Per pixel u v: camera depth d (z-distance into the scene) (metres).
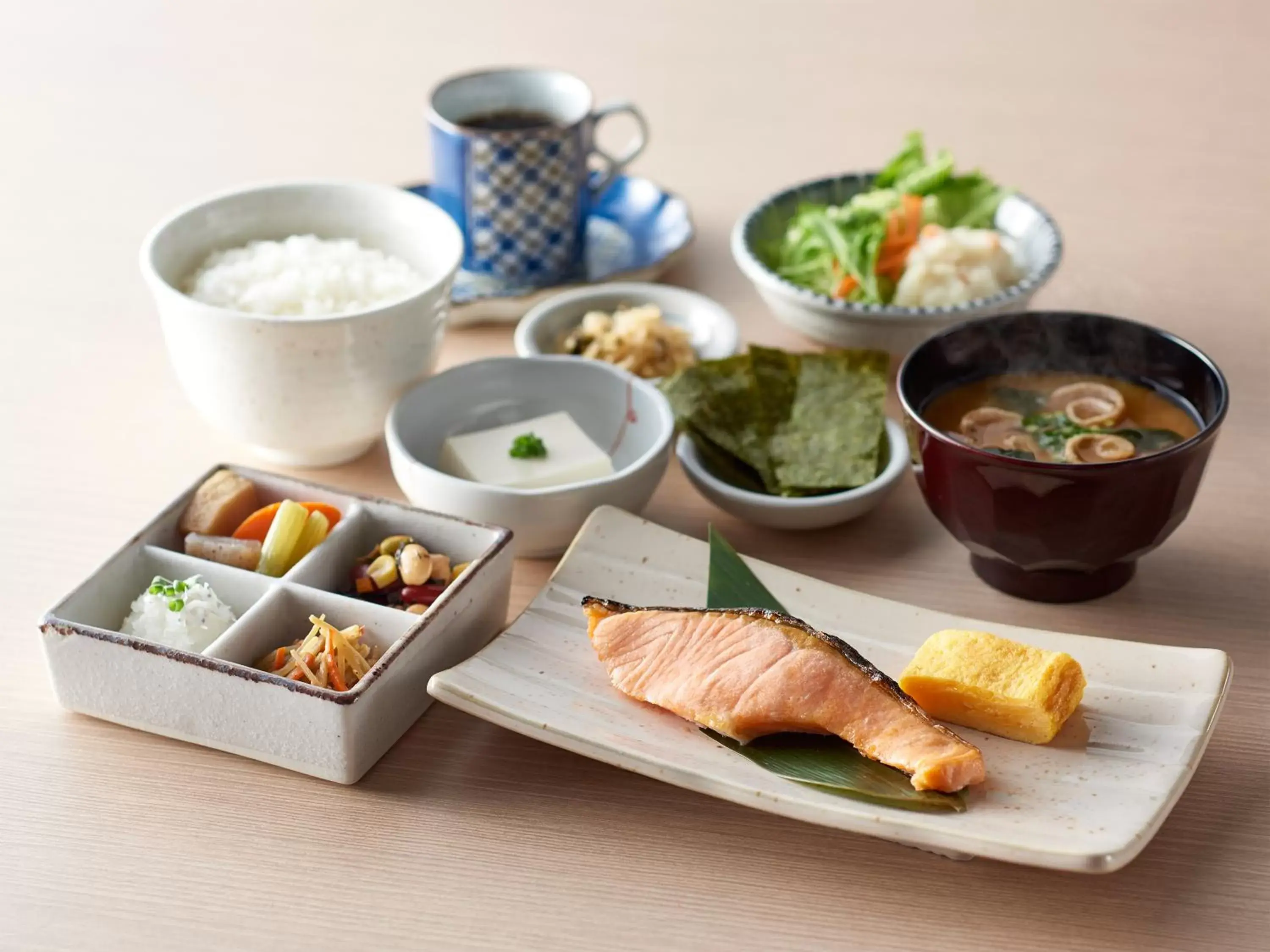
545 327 0.88
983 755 0.64
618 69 1.25
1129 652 0.68
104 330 0.92
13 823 0.64
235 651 0.67
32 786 0.66
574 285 0.92
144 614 0.68
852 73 1.25
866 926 0.61
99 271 0.98
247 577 0.70
